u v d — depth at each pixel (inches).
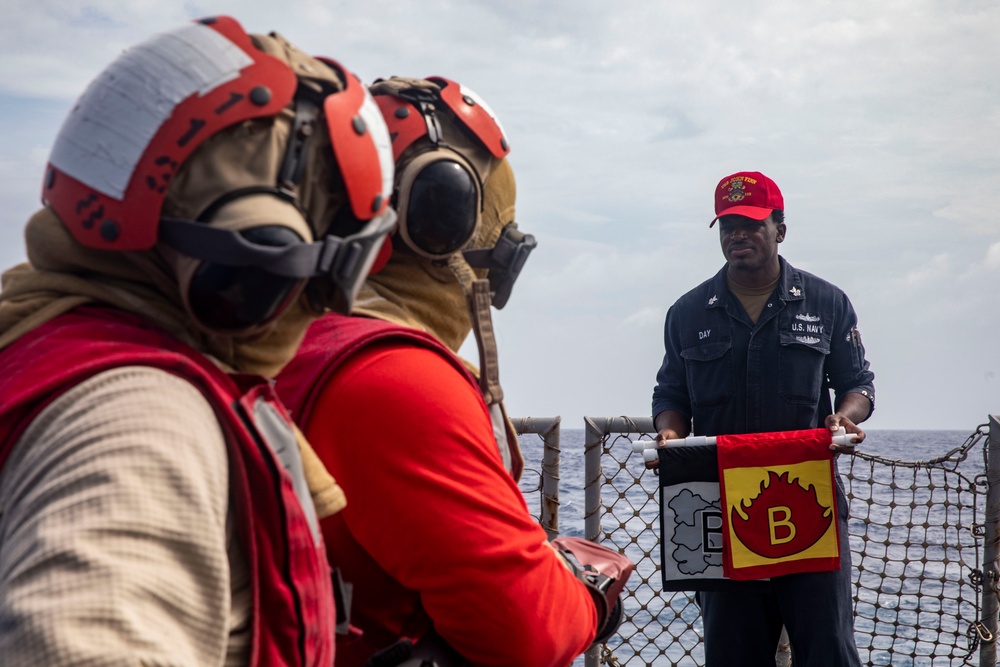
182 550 28.5
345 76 39.9
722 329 154.3
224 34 35.9
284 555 34.3
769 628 147.6
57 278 35.0
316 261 35.7
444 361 52.9
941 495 970.7
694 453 143.5
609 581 59.9
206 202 33.7
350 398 49.3
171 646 27.1
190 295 34.0
